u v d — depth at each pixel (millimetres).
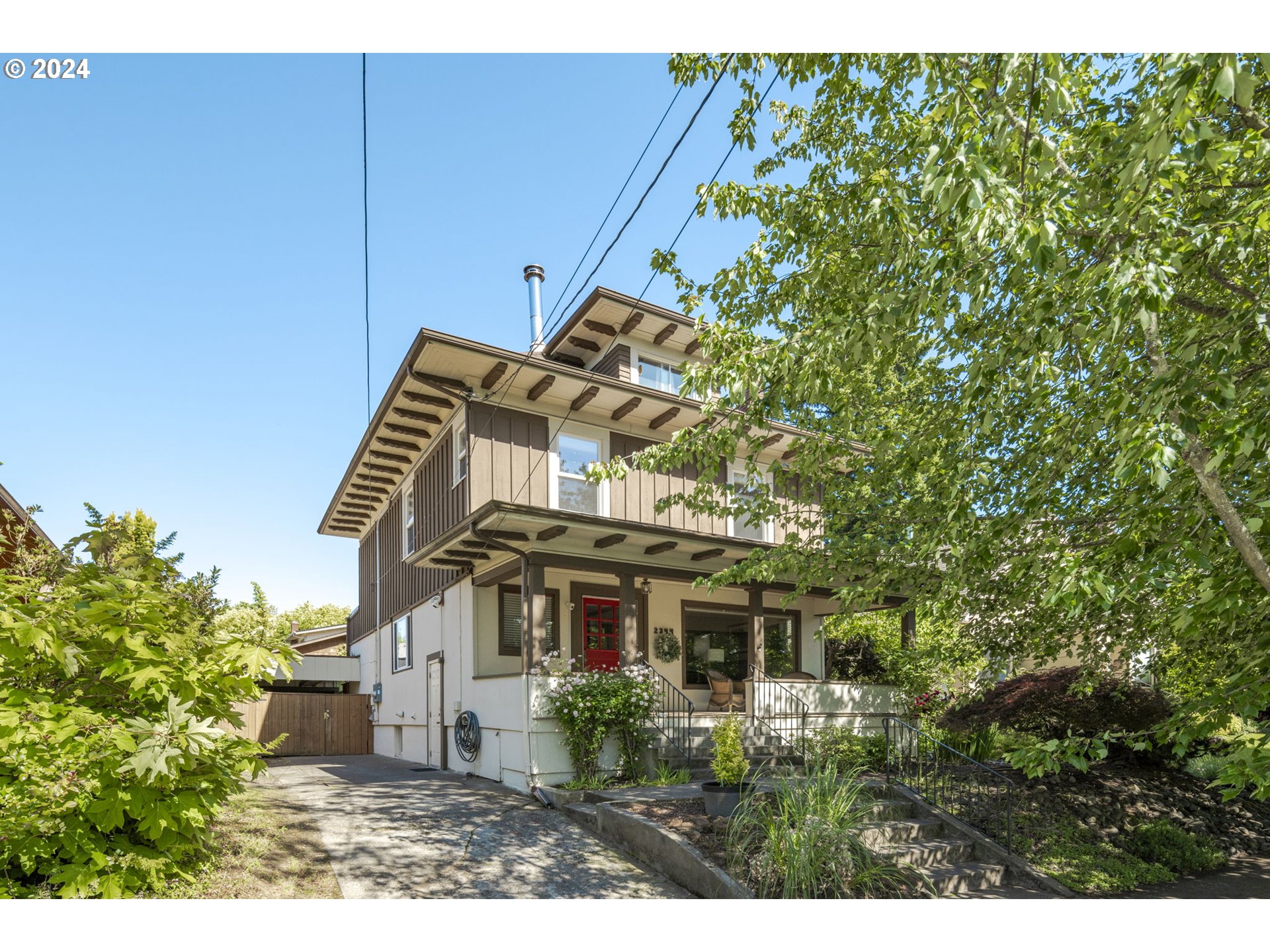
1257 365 4414
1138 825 9648
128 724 5039
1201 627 5211
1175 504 4883
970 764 11219
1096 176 4727
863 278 5527
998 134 4102
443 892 6348
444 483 14727
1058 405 6438
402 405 14539
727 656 16156
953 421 6961
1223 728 4539
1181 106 3320
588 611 14500
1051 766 4762
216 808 5484
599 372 16109
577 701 10914
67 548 7645
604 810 8406
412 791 11023
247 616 17531
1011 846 8141
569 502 14023
